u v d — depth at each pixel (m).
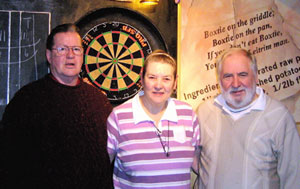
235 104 1.54
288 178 1.45
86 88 1.77
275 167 1.49
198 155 1.74
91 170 1.61
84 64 2.16
